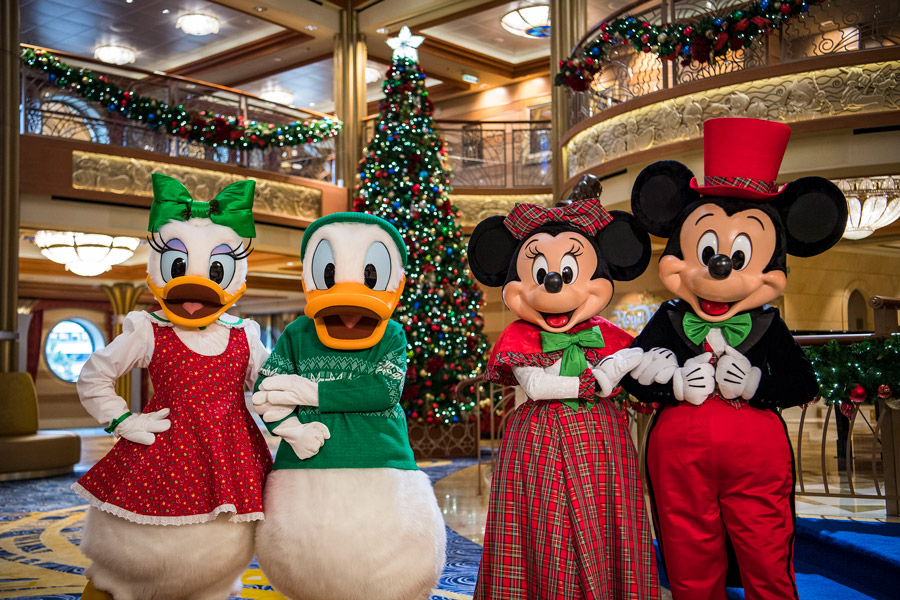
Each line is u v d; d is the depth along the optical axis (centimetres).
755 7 665
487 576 265
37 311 1606
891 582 292
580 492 255
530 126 1322
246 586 369
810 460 629
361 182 912
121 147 927
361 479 261
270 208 1050
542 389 261
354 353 282
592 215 278
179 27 1250
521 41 1371
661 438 260
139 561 265
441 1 1129
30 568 419
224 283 302
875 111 628
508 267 293
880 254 1246
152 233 304
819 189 260
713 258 250
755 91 673
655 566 260
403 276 300
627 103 752
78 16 1234
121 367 291
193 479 272
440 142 921
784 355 258
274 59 1375
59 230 916
